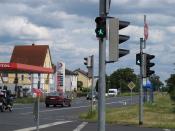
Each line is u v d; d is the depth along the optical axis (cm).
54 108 5250
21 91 8419
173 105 5694
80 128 2555
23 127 2541
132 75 18750
